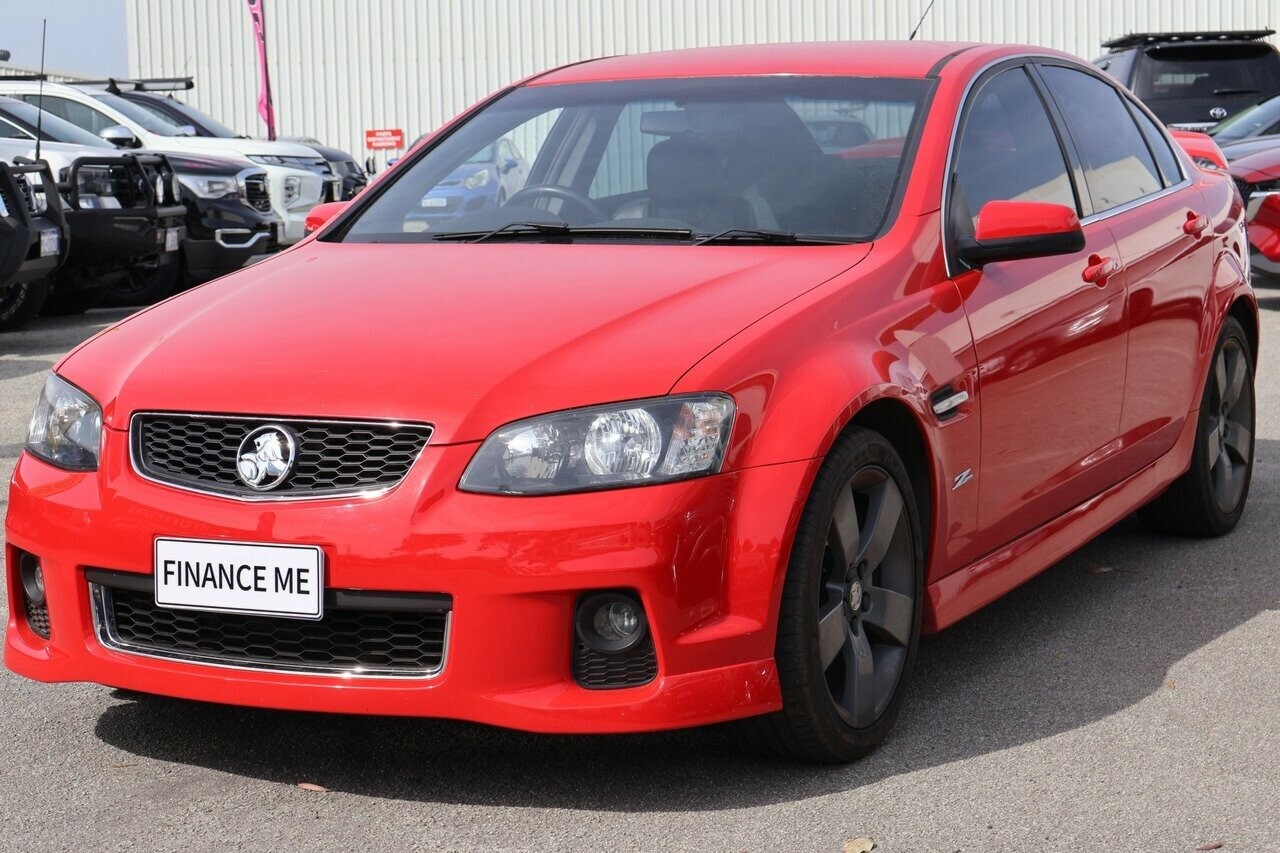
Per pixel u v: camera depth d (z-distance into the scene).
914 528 3.26
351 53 28.61
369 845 2.75
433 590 2.76
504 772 3.09
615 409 2.79
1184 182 4.98
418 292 3.29
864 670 3.13
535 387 2.83
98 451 3.04
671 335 2.96
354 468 2.84
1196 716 3.38
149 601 3.02
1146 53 14.61
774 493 2.86
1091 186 4.32
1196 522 4.93
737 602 2.84
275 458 2.86
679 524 2.76
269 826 2.85
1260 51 14.64
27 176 9.73
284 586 2.82
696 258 3.41
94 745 3.27
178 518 2.89
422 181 4.11
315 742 3.27
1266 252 10.34
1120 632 4.01
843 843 2.73
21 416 7.50
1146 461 4.50
